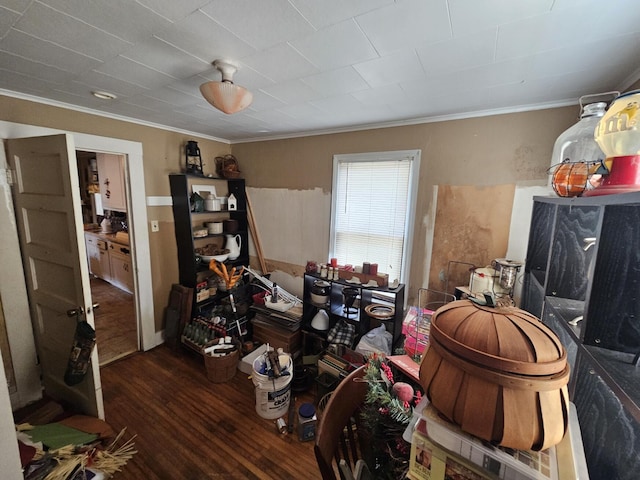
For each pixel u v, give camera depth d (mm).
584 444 770
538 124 1853
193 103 2031
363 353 2102
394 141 2381
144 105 2090
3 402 874
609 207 683
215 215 3396
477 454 538
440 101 1834
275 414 1987
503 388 503
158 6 964
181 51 1272
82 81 1645
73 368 1674
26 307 2027
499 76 1443
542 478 480
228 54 1286
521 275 1927
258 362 2111
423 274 2373
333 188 2754
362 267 2453
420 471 605
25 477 1255
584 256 1036
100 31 1124
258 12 984
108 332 3092
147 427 1881
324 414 916
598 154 1230
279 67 1397
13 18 1037
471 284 1910
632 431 672
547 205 1399
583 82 1493
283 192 3129
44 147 1670
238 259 3449
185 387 2283
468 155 2096
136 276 2680
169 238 2934
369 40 1142
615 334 705
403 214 2428
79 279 1672
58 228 1729
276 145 3107
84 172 4785
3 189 1865
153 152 2691
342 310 2520
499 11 938
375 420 877
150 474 1568
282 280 3297
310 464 1660
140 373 2443
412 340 1396
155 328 2865
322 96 1789
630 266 676
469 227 2143
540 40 1105
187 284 2965
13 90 1805
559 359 513
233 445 1769
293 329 2576
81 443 1542
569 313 930
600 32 1037
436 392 583
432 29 1053
